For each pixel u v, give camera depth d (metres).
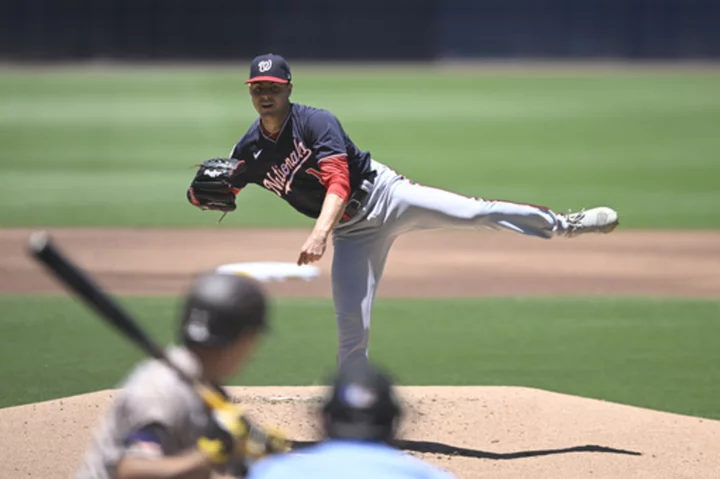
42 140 101.56
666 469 21.41
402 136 108.25
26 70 182.38
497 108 134.88
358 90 155.12
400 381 30.25
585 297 42.94
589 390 29.61
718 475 21.08
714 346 34.84
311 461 9.95
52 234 56.78
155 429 10.92
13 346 34.41
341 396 10.00
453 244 56.50
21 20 199.00
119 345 34.69
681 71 192.00
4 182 77.25
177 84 158.00
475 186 76.44
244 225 60.91
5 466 20.83
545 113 129.50
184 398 11.10
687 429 24.42
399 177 22.38
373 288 22.50
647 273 48.03
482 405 26.16
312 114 21.36
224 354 11.27
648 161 90.94
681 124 117.81
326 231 20.56
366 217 21.94
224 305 11.06
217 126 111.56
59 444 22.30
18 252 51.72
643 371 31.70
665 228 60.19
